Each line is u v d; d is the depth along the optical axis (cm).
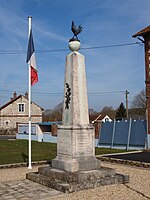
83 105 943
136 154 1702
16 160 1479
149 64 2102
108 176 880
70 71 948
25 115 5119
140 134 2095
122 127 2234
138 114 5791
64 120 952
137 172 1126
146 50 2122
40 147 2344
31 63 1246
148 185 873
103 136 2383
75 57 948
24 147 2327
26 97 5153
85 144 910
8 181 924
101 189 801
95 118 5219
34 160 1482
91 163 899
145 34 2102
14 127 5041
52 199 709
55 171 880
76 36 983
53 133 3164
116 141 2244
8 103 5041
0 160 1480
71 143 889
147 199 710
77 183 797
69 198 714
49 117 6650
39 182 879
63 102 970
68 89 948
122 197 725
